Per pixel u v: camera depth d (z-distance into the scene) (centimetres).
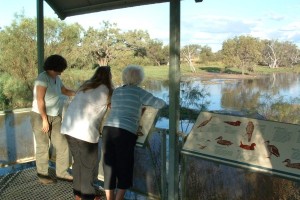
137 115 327
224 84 2009
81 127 343
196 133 320
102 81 347
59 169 436
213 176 313
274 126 282
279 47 1909
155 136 354
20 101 1892
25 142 502
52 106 405
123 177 329
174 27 318
